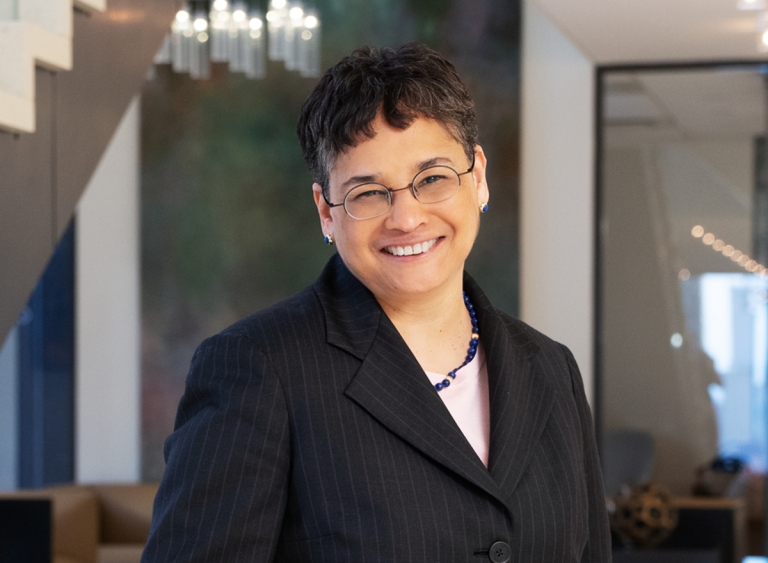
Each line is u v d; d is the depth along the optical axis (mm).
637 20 4172
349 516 1153
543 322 5105
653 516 4168
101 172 5406
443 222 1268
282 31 4359
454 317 1367
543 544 1223
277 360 1216
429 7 5164
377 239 1262
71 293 5449
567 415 1381
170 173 5336
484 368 1377
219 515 1129
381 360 1268
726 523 4590
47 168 2404
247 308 5320
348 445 1183
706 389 5012
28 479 5426
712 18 4109
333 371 1234
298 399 1199
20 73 2232
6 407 5371
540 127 5121
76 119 2537
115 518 5082
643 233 5066
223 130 5320
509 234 5086
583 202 5078
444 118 1243
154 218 5348
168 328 5348
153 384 5359
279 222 5305
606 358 5094
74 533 4812
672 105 5039
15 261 2270
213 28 4430
